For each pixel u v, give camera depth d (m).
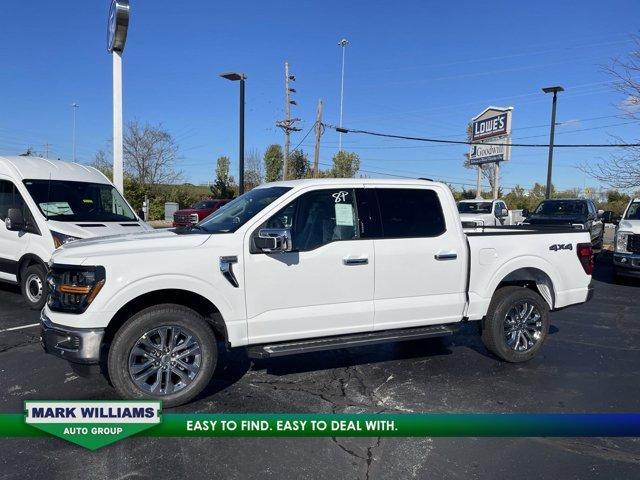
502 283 5.94
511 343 5.66
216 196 39.34
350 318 4.84
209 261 4.33
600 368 5.57
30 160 8.72
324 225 4.82
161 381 4.30
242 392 4.72
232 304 4.42
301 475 3.33
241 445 3.71
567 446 3.77
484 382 5.09
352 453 3.62
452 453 3.64
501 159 31.86
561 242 5.93
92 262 4.06
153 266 4.17
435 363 5.67
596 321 7.93
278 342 4.66
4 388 4.71
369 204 5.03
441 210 5.34
